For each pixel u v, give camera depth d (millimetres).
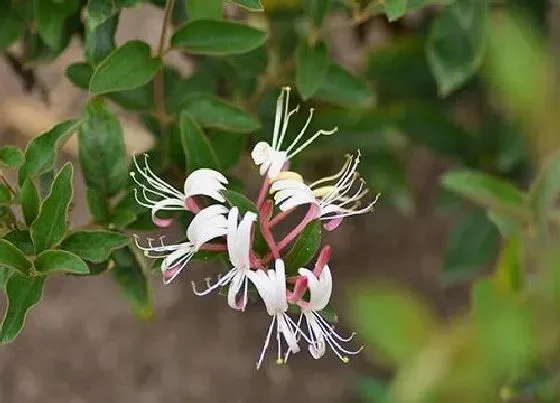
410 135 740
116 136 577
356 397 826
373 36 814
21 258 542
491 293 503
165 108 622
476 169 745
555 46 575
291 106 684
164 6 618
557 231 627
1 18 623
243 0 549
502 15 648
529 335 457
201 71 665
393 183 740
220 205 537
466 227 746
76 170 809
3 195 555
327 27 624
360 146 711
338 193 563
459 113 769
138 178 591
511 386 540
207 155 570
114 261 586
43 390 830
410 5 596
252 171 668
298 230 536
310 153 703
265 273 525
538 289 521
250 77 664
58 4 602
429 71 738
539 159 515
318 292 526
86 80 607
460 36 639
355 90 636
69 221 570
